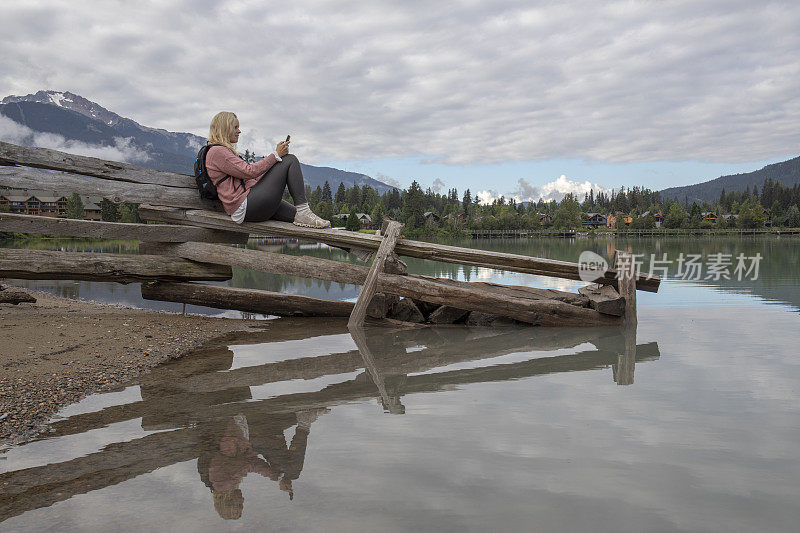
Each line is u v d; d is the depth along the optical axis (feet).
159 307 28.07
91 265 23.08
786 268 55.52
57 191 21.42
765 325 20.68
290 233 23.62
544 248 164.25
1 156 20.29
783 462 7.18
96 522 5.68
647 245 167.63
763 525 5.51
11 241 132.05
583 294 24.32
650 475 6.79
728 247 137.08
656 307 26.76
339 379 12.69
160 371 13.62
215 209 24.67
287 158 23.54
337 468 7.07
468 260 23.73
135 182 23.06
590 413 9.56
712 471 6.90
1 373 12.67
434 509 5.87
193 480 6.76
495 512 5.78
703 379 12.18
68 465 7.35
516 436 8.32
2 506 6.11
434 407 10.07
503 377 12.78
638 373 12.98
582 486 6.46
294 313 25.35
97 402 10.66
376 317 23.26
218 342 18.33
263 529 5.44
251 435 8.50
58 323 18.90
